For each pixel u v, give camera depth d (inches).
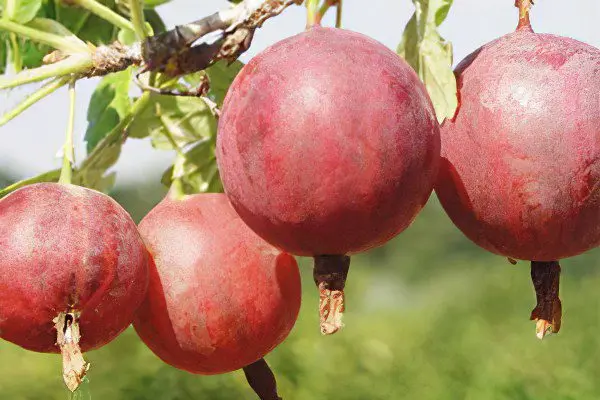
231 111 5.6
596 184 5.7
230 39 6.0
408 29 6.1
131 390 20.1
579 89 5.7
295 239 5.6
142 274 5.9
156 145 7.1
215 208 6.3
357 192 5.4
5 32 7.0
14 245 5.7
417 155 5.5
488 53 5.9
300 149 5.4
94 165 6.8
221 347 6.2
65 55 6.2
